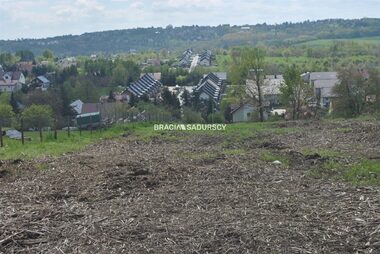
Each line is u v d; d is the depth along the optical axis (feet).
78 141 55.77
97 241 18.49
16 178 31.53
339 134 50.78
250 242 17.79
